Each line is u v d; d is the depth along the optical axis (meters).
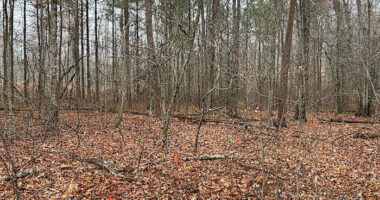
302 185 4.81
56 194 4.21
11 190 4.17
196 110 15.01
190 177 5.10
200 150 7.04
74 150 6.43
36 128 8.19
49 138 7.47
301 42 6.44
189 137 8.57
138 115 12.27
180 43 6.39
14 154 5.72
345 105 17.44
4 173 4.69
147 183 4.77
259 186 4.77
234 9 14.28
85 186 4.52
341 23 12.27
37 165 5.16
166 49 6.51
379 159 6.09
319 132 9.20
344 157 6.34
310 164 5.85
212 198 4.34
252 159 6.19
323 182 4.95
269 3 15.41
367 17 11.59
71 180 4.68
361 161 6.02
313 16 12.73
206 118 11.95
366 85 12.62
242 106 14.59
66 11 15.27
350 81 11.32
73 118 10.39
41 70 8.20
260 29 11.38
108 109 11.55
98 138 7.75
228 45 9.42
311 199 4.30
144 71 7.49
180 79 6.04
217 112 13.25
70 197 4.14
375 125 10.53
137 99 13.86
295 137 8.40
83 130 8.61
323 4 12.30
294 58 5.84
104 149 6.70
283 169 5.56
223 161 6.04
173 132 9.21
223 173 5.33
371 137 8.21
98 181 4.72
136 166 5.52
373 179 4.99
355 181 4.98
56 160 5.55
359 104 14.06
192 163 5.84
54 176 4.77
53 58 8.56
